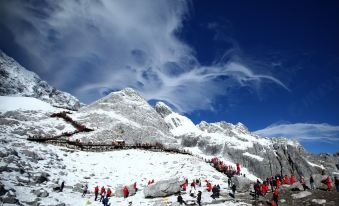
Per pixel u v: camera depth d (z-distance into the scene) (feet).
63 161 153.48
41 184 107.34
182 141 610.65
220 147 557.33
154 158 189.26
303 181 105.60
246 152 543.80
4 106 264.11
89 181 131.34
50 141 203.41
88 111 317.01
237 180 115.65
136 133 269.85
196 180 133.28
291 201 89.20
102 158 179.32
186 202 96.17
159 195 109.70
